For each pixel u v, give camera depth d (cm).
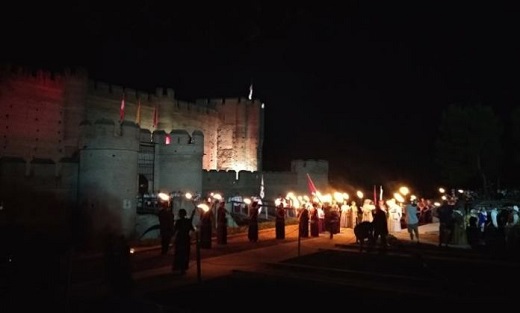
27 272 841
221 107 6247
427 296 1175
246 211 3875
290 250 1920
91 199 2442
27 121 3781
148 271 1464
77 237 2442
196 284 1285
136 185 2566
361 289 1246
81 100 4144
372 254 1816
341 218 2923
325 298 1155
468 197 4675
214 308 1048
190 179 3372
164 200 2255
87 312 809
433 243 2123
